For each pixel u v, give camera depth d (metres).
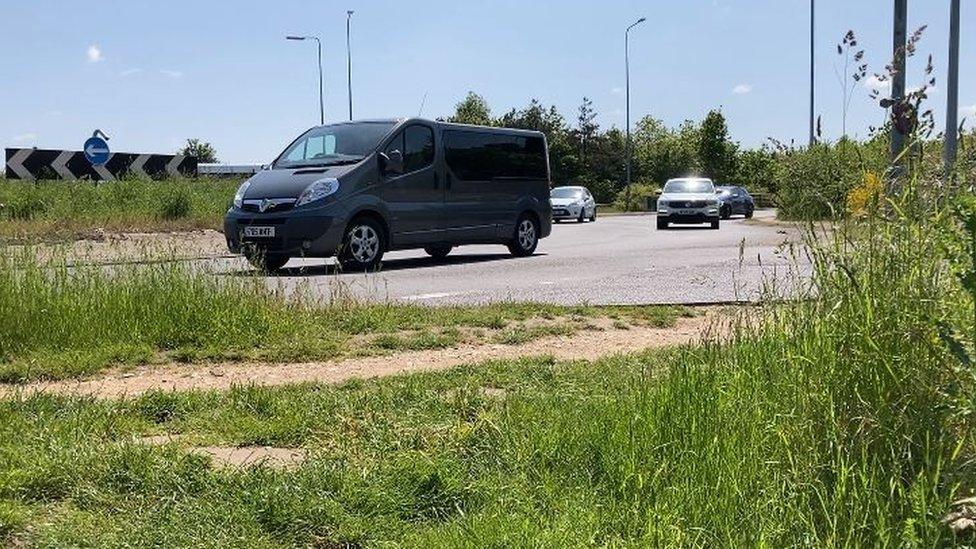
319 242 13.05
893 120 3.47
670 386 4.05
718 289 10.59
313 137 14.64
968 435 2.89
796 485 3.06
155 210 23.80
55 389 5.68
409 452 4.12
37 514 3.38
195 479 3.77
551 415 4.52
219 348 6.82
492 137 16.11
